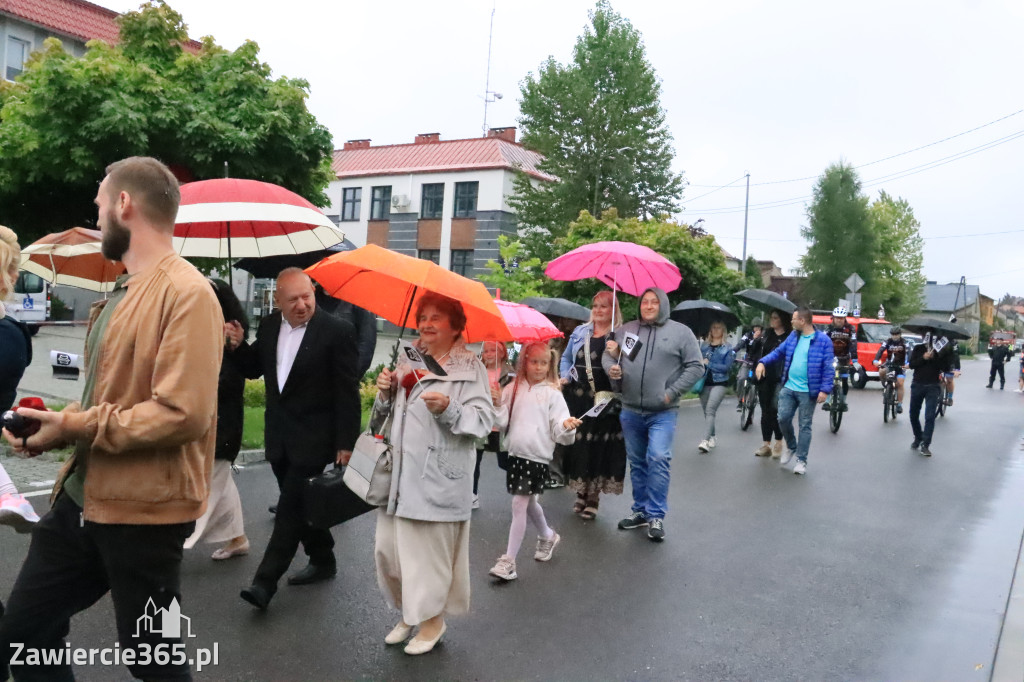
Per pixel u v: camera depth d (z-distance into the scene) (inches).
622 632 180.7
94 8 1168.2
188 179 589.9
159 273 102.5
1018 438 543.5
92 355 104.0
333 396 182.1
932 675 163.2
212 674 149.9
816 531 274.4
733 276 780.0
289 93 590.9
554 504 304.7
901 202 2407.7
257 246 241.8
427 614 157.0
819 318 981.2
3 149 543.2
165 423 97.3
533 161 1396.4
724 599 204.7
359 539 242.7
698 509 301.3
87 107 543.8
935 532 277.7
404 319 173.2
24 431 95.4
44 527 105.7
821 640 180.1
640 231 784.3
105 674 147.0
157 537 103.1
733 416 633.0
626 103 1219.9
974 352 3452.3
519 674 157.2
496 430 220.8
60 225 626.2
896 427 590.2
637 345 262.1
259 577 178.4
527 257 1210.6
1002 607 203.5
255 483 308.2
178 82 580.1
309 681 149.5
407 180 1389.0
